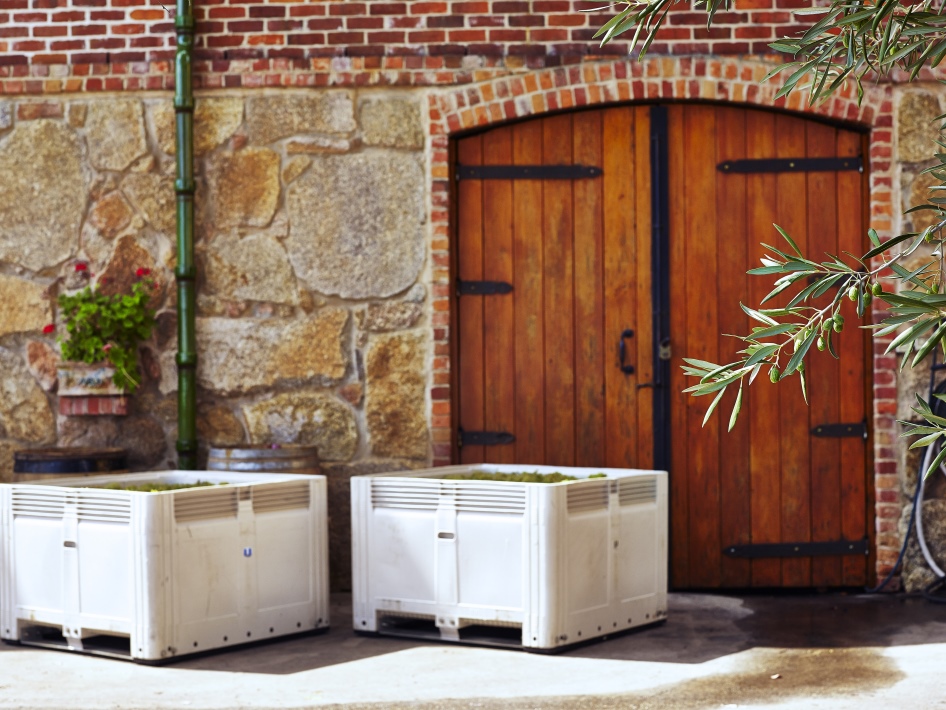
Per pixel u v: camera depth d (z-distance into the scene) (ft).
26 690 13.21
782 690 12.78
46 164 19.21
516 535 14.73
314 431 18.90
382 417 18.83
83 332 18.74
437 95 18.71
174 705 12.53
